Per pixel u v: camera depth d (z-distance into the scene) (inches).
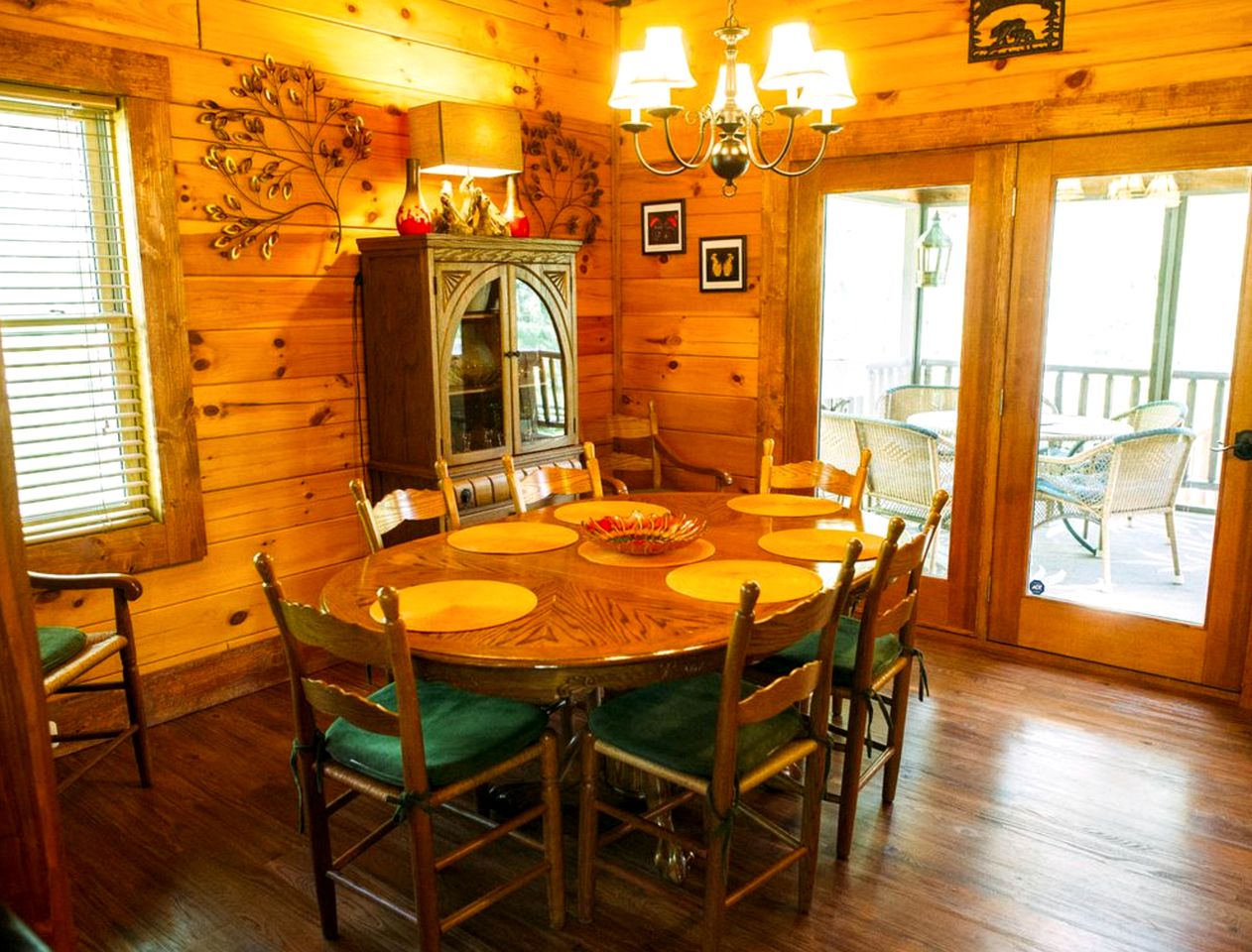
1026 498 143.9
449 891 89.0
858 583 90.2
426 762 75.1
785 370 168.4
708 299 176.2
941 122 144.3
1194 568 132.8
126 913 85.4
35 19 105.7
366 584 90.0
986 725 122.3
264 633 136.9
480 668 74.3
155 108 116.0
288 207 133.3
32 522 111.7
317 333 139.3
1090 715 125.3
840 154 155.4
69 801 104.7
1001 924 82.9
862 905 85.8
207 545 129.0
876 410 160.7
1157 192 129.0
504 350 145.2
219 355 127.6
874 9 148.7
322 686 73.8
